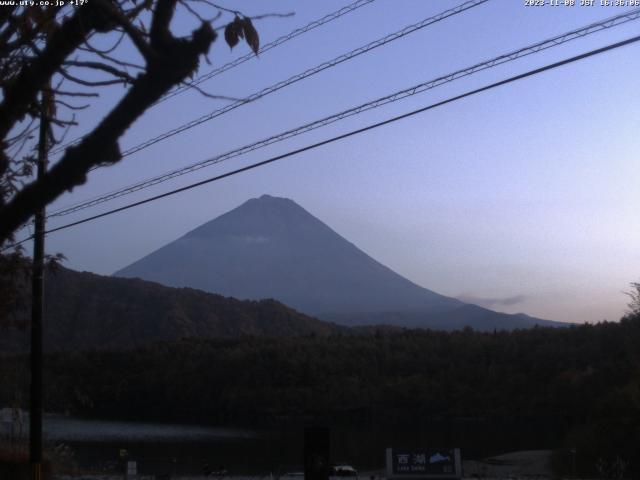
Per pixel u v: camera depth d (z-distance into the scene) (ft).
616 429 128.16
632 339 196.24
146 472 116.37
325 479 53.78
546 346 250.98
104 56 14.07
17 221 11.09
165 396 281.13
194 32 10.83
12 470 59.00
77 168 10.98
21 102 12.62
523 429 201.77
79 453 156.04
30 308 51.08
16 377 86.48
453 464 64.95
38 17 15.69
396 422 230.27
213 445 180.45
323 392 265.13
